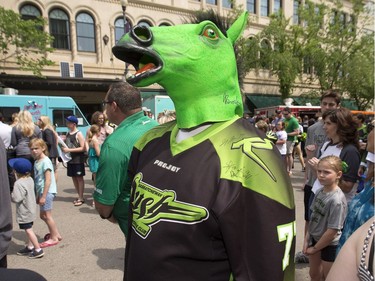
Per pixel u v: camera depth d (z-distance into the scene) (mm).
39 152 4195
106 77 20000
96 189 2100
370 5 24422
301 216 5141
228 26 1325
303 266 3523
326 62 23531
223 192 1009
